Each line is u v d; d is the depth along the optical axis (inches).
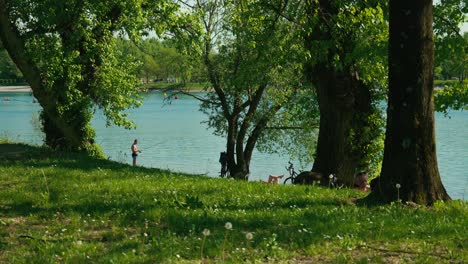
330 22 714.8
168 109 4685.0
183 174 765.9
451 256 321.1
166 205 477.1
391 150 507.2
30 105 4965.6
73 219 426.9
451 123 3336.6
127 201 497.4
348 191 607.5
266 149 1699.1
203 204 488.1
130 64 1249.4
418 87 493.0
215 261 311.4
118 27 1155.9
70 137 1127.6
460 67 995.3
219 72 1446.9
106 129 3056.1
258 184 647.8
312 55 763.4
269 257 319.3
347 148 866.1
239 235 367.9
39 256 325.1
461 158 1973.4
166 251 327.0
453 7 908.0
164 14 1165.7
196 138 2655.0
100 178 662.5
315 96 1285.7
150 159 2016.5
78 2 1025.5
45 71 1067.9
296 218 425.1
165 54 1558.8
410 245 348.8
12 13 1040.8
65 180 639.8
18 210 469.4
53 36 1051.3
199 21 1234.0
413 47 489.4
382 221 406.3
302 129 1614.2
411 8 486.0
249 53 1302.9
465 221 420.5
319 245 342.0
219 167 1860.2
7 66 4611.2
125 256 316.5
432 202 496.4
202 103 1626.5
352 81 884.0
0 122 3307.1
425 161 500.1
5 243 360.5
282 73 1232.8
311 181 838.5
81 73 1161.4
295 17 761.0
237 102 1536.7
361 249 339.6
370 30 808.9
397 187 480.7
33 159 876.0
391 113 506.6
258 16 783.7
